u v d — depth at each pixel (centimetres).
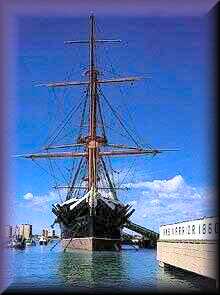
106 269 4803
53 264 5422
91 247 6275
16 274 4081
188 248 2809
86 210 6462
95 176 7156
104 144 7325
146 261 5784
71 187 7438
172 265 3331
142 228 7531
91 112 7325
